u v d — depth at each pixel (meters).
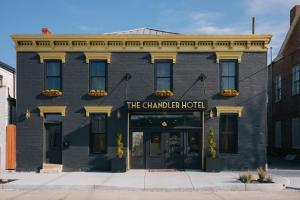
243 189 17.94
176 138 24.11
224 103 23.83
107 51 23.92
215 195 16.61
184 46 23.91
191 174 22.00
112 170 23.02
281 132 34.41
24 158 23.84
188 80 23.91
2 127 24.06
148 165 24.02
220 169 23.41
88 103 23.91
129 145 24.02
